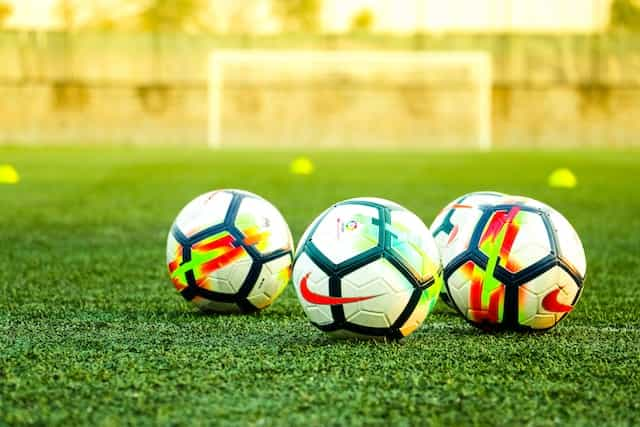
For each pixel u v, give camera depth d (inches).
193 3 1124.5
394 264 126.1
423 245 128.8
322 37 1034.1
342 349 126.9
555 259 135.3
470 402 102.8
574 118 1051.9
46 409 99.6
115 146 1005.8
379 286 125.3
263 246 156.0
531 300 135.4
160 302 173.0
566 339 137.5
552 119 1052.5
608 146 1051.9
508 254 135.6
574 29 1098.7
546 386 109.8
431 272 129.0
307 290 128.8
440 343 132.6
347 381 110.7
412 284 126.6
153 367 118.0
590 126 1052.5
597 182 515.2
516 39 1043.3
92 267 218.5
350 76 1032.8
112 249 249.8
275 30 1131.3
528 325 137.6
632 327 150.3
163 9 1121.4
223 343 133.1
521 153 885.8
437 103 1035.9
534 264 134.9
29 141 1036.5
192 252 154.8
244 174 553.0
